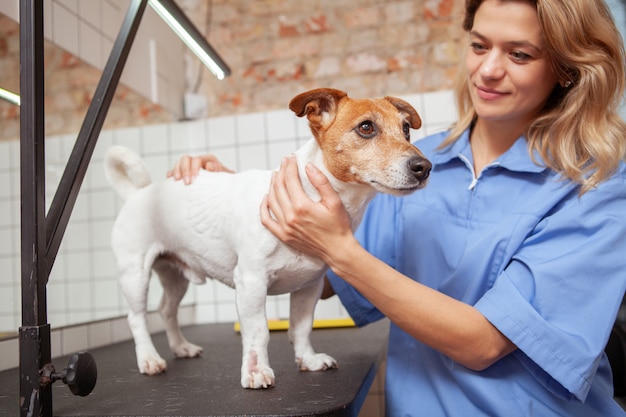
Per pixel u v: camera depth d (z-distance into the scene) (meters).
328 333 1.84
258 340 1.06
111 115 2.17
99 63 1.90
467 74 1.28
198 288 2.39
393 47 2.41
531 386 1.09
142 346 1.29
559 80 1.19
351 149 1.06
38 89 0.83
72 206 0.93
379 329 1.90
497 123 1.25
